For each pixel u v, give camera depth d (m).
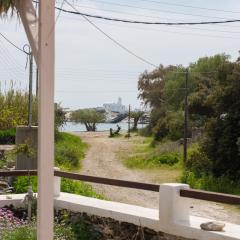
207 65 44.50
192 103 33.84
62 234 7.43
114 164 29.08
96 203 7.96
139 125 59.34
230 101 20.73
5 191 11.03
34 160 11.85
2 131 30.61
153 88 53.06
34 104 29.62
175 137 34.69
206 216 13.91
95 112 72.44
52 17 5.08
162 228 6.72
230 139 20.34
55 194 8.59
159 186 6.78
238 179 19.86
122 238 7.23
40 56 5.04
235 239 5.88
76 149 31.55
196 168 21.84
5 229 7.41
